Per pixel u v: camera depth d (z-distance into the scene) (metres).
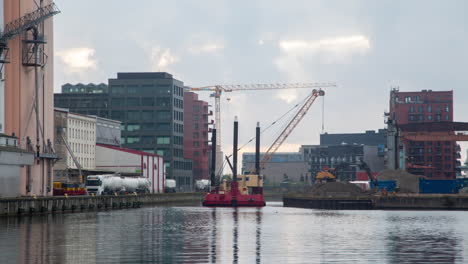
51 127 198.88
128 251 77.06
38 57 185.12
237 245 84.62
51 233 98.94
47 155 188.62
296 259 70.88
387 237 96.50
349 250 79.06
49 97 197.50
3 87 170.38
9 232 99.69
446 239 93.56
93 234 98.38
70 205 171.50
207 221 135.25
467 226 119.94
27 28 179.75
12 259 69.38
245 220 140.00
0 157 142.88
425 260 70.31
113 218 142.25
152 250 78.31
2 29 171.12
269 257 72.38
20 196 154.00
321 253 75.94
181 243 86.75
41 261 68.06
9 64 177.75
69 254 73.69
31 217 138.00
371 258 71.75
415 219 143.62
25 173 178.88
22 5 179.75
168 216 155.25
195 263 67.81
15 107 179.62
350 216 158.75
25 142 181.50
